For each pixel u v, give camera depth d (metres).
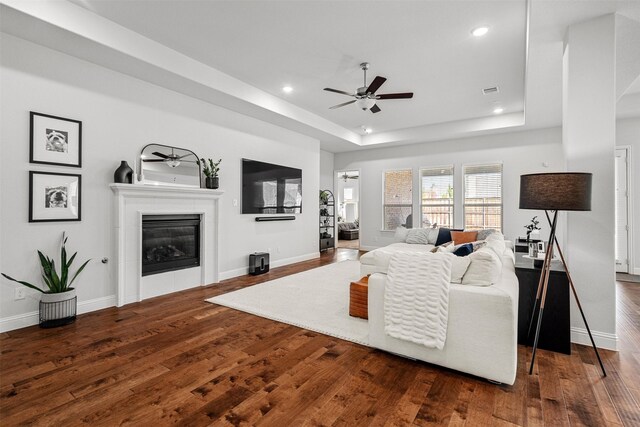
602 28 2.56
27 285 2.93
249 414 1.79
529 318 2.68
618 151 5.55
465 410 1.82
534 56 3.28
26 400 1.90
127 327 3.08
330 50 3.73
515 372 2.03
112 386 2.06
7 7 2.53
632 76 3.57
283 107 5.48
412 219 7.96
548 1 2.35
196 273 4.64
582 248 2.62
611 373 2.21
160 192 4.09
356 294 3.34
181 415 1.78
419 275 2.32
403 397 1.95
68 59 3.34
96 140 3.57
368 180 8.66
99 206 3.60
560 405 1.86
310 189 7.13
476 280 2.23
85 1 2.87
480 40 3.48
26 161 3.07
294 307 3.68
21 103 3.03
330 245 8.59
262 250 5.87
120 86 3.78
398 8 2.94
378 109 4.58
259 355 2.52
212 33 3.40
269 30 3.33
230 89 4.48
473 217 7.16
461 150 7.28
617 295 4.20
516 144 6.67
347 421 1.73
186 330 3.02
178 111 4.41
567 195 2.15
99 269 3.61
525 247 4.75
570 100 2.66
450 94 5.13
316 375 2.21
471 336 2.12
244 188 5.43
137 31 3.37
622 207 5.53
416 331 2.27
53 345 2.66
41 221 3.16
